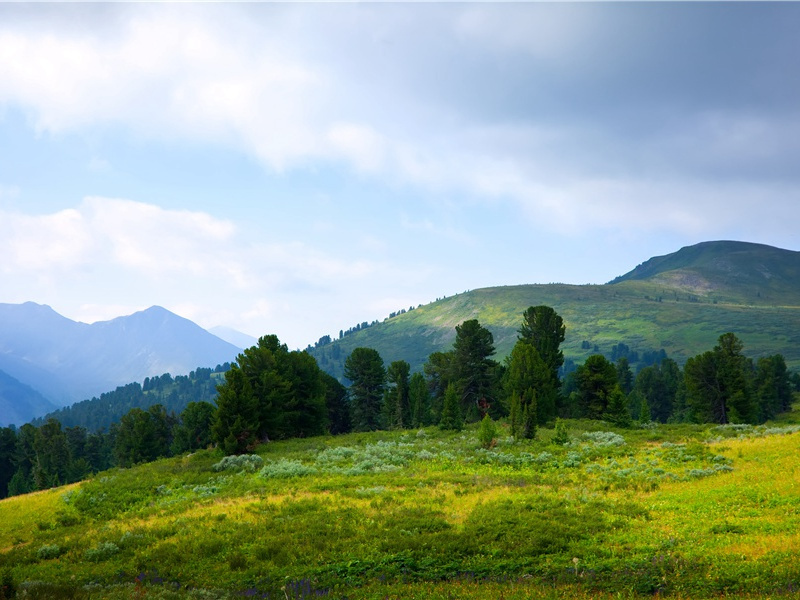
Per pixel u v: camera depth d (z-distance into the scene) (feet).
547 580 53.62
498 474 118.73
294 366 233.35
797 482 81.66
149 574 65.10
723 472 100.37
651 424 211.82
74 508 118.11
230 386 182.19
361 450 167.73
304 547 69.10
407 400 283.59
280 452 173.88
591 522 71.67
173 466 156.15
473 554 63.67
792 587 44.50
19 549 87.35
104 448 408.67
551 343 240.73
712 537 61.00
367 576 58.54
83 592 56.08
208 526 84.74
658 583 49.01
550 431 183.83
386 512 85.20
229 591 56.24
